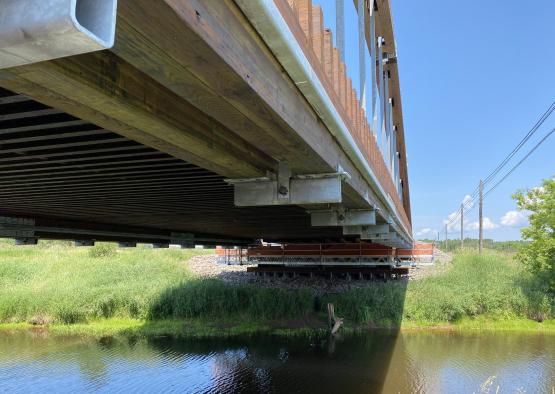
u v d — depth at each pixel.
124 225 15.62
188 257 45.84
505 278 26.06
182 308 23.53
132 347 18.88
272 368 15.77
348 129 6.05
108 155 5.62
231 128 3.82
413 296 24.16
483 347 18.33
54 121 4.20
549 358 16.72
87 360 17.12
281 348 18.38
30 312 23.83
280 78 3.50
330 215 9.62
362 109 8.26
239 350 18.12
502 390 13.39
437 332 21.00
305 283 29.84
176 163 6.09
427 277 27.80
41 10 1.23
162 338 20.22
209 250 56.81
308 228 17.92
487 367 15.60
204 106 3.19
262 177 5.62
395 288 25.20
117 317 24.00
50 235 14.09
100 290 25.11
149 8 1.78
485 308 23.11
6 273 31.25
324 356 17.12
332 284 29.19
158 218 13.36
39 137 4.55
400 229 18.72
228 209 11.00
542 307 22.58
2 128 4.24
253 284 28.50
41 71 2.23
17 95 3.44
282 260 32.09
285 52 3.25
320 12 5.11
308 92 4.06
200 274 33.81
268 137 4.13
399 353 17.45
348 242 30.89
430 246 34.19
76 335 21.05
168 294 24.28
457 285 25.30
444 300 22.92
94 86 2.52
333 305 22.89
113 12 1.31
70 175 6.85
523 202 25.61
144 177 7.05
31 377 15.30
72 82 2.39
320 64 4.65
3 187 7.85
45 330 22.06
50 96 2.68
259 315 23.47
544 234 24.61
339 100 5.51
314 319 23.08
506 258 33.69
